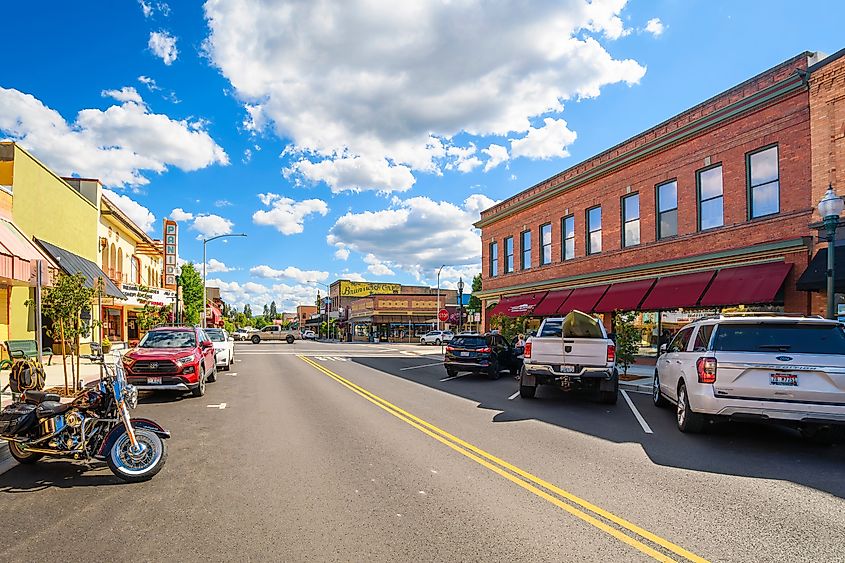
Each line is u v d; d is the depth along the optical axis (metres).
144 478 6.23
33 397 6.74
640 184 21.92
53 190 21.86
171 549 4.34
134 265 38.31
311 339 86.56
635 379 16.70
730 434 8.88
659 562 4.14
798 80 15.52
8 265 15.34
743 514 5.16
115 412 6.57
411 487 5.96
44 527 4.82
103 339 27.22
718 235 18.25
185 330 14.75
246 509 5.27
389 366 24.03
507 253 33.06
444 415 10.66
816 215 15.08
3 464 6.88
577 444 8.10
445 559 4.16
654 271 20.89
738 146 17.64
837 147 14.63
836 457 7.39
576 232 25.89
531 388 12.88
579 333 13.39
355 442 8.21
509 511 5.20
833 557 4.23
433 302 73.50
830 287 10.85
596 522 4.93
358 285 101.44
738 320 8.23
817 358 7.59
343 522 4.91
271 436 8.67
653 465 6.92
